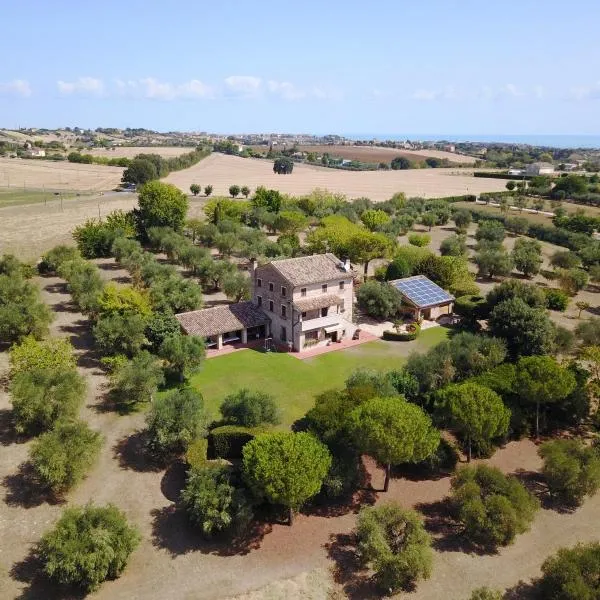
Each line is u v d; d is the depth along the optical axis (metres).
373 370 62.03
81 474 43.66
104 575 34.94
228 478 41.28
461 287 91.06
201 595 35.41
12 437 50.88
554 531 42.38
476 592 33.25
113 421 54.00
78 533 35.56
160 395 58.44
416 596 35.94
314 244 112.69
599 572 34.78
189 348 60.59
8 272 93.44
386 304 82.56
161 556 38.34
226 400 51.88
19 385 49.12
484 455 51.56
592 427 57.34
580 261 115.50
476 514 39.91
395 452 41.41
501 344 65.56
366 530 37.88
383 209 173.75
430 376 56.16
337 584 36.66
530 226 154.25
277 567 37.81
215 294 95.00
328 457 41.75
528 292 80.44
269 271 74.75
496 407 47.09
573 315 89.56
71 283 82.44
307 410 56.97
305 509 43.50
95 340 71.31
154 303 75.19
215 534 40.34
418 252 103.31
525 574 37.97
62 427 45.03
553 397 51.66
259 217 147.62
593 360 61.78
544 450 47.06
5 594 34.66
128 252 104.56
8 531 39.91
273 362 69.00
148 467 47.66
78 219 155.50
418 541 37.28
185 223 135.00
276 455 39.25
